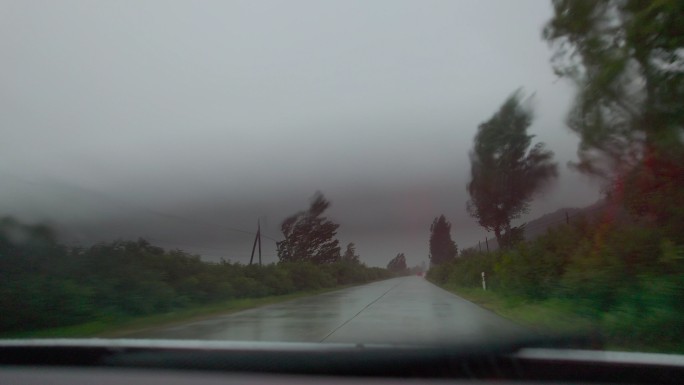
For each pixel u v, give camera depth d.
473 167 26.64
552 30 12.19
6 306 13.47
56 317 14.63
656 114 10.84
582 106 12.16
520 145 24.72
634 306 10.30
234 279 30.45
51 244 16.31
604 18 11.20
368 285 64.81
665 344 9.27
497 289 24.78
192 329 13.59
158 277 20.91
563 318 12.77
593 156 12.65
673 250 9.80
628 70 10.78
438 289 44.53
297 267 45.41
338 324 14.20
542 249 18.41
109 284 17.69
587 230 15.50
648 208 11.73
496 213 26.89
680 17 9.50
